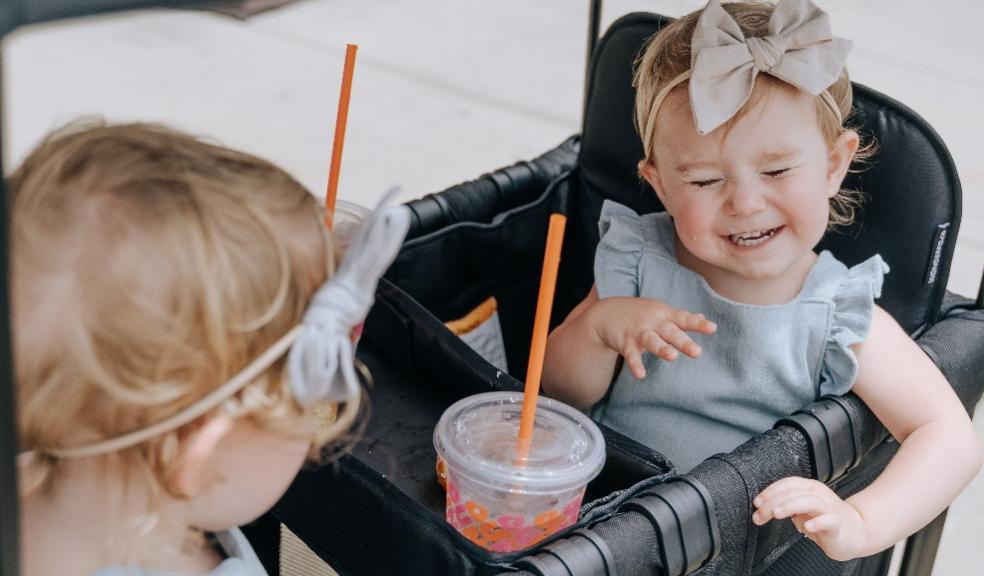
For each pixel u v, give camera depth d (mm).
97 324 616
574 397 1221
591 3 1401
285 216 679
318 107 3049
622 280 1236
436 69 3361
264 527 1104
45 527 694
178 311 621
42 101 2969
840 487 1096
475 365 1048
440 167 2775
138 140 686
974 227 2576
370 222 636
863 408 1054
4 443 493
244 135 2850
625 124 1356
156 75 3195
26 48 3326
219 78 3195
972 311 1231
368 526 907
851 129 1151
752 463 915
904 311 1186
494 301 1416
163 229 627
